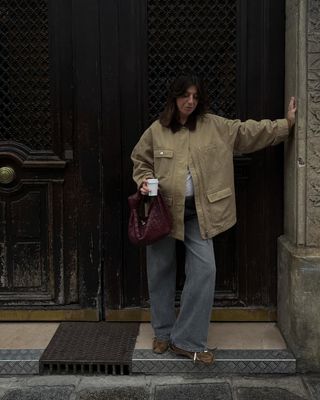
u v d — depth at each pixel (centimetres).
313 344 323
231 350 334
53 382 319
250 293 373
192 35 359
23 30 362
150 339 351
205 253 311
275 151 362
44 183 372
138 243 303
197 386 312
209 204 310
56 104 366
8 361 328
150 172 319
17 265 379
